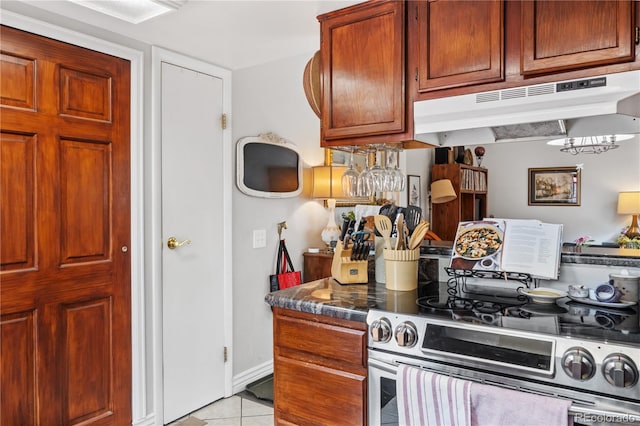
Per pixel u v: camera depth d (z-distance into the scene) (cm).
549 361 122
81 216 219
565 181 635
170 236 260
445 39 177
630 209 568
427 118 181
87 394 223
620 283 159
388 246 194
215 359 288
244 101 307
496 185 678
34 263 203
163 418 257
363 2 196
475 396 126
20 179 197
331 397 163
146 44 246
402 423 141
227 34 237
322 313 164
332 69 207
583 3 149
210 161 282
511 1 164
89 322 224
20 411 198
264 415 271
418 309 156
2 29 190
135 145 241
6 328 194
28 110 199
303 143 363
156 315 253
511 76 164
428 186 599
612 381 113
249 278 314
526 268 177
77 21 214
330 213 371
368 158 229
